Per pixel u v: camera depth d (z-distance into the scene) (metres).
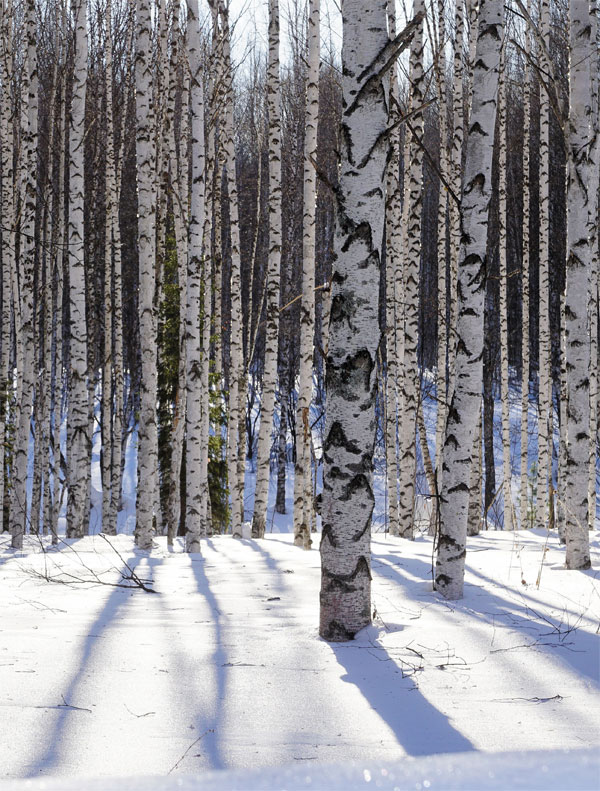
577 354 7.16
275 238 12.31
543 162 15.18
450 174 13.53
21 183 13.99
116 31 17.33
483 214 5.83
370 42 4.82
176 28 12.24
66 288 25.22
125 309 28.94
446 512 5.70
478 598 5.59
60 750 2.65
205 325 14.45
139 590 6.38
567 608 5.15
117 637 4.43
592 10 8.07
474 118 5.82
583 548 7.04
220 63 12.98
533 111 25.19
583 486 7.08
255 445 29.58
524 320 17.44
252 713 3.11
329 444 4.71
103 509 17.73
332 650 4.20
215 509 19.27
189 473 10.05
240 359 14.41
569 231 7.44
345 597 4.51
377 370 4.87
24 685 3.43
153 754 2.62
